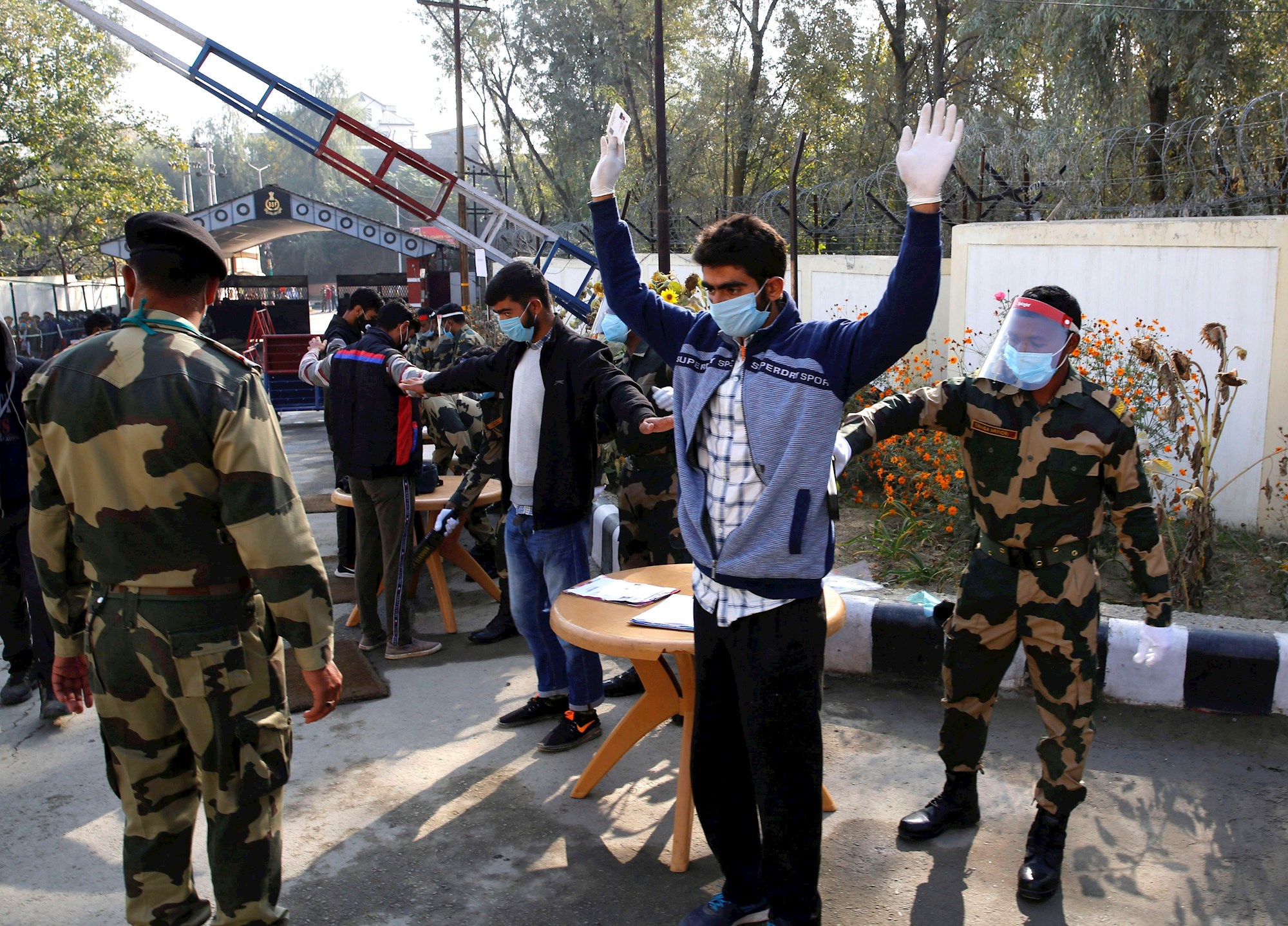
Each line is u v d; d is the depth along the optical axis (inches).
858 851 120.9
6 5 1101.7
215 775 87.4
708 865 119.3
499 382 152.8
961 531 217.6
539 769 144.3
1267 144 279.0
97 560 86.4
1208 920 106.3
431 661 189.6
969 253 280.5
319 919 108.5
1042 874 110.3
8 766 147.1
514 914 109.2
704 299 267.0
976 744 121.7
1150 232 231.0
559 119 1144.8
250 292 1042.7
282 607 85.1
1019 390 109.9
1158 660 155.3
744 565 90.5
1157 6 492.1
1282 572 186.2
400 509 184.7
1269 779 135.3
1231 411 220.1
